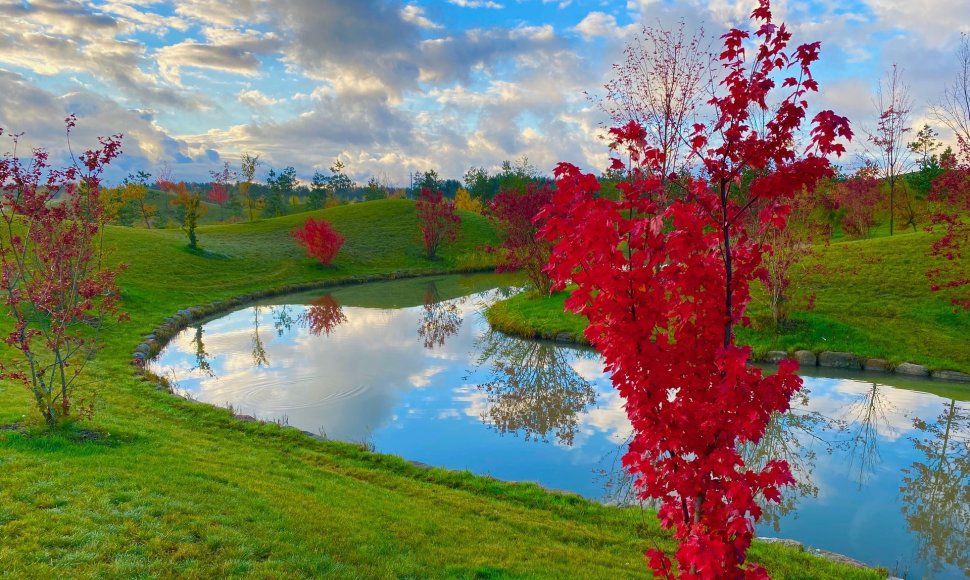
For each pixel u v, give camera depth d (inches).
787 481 150.9
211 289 1473.9
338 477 435.5
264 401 668.1
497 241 2549.2
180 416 552.4
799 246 893.8
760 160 162.6
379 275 1967.3
